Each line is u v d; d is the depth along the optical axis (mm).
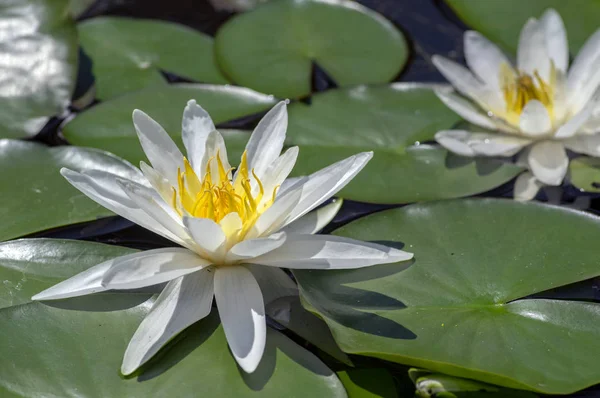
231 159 1964
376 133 2127
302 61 2514
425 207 1688
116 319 1350
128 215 1438
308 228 1587
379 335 1327
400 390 1275
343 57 2541
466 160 1999
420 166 1974
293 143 2070
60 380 1210
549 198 1860
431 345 1300
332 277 1498
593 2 2680
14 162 1845
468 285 1474
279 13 2707
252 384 1229
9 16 2436
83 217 1688
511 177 1921
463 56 2529
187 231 1368
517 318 1383
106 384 1211
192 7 2873
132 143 2027
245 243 1325
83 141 2041
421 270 1512
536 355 1285
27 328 1307
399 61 2529
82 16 2773
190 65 2498
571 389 1199
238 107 2234
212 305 1441
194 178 1491
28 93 2189
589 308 1403
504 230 1621
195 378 1235
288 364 1276
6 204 1698
